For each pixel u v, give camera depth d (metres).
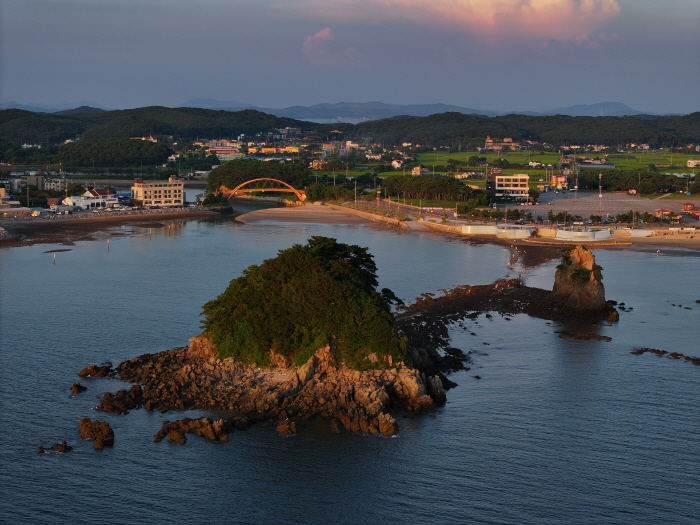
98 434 73.25
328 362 84.88
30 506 61.84
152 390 83.38
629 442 73.62
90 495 63.56
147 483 65.56
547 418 79.06
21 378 88.94
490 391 86.75
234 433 74.56
